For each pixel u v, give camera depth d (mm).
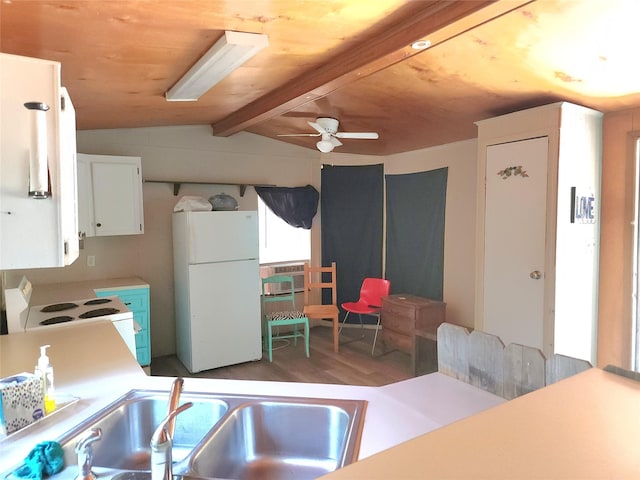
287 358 4387
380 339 4988
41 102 1237
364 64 2346
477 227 3406
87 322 2510
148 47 2119
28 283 2752
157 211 4438
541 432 988
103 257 4180
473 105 3230
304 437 1391
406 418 1295
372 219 5375
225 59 2238
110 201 3852
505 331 3217
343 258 5457
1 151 1212
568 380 1287
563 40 2113
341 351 4582
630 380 1282
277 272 5172
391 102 3387
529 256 3061
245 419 1382
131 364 1802
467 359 1603
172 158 4488
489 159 3311
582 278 3154
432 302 4273
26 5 1560
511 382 1462
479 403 1419
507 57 2379
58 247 1294
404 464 870
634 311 3176
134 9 1685
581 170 3074
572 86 2678
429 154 4824
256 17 1893
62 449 1091
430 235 4805
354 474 838
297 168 5289
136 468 1362
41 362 1397
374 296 4855
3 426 1209
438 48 2342
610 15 1870
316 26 2072
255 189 4992
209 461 1166
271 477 1323
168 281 4516
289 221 5176
